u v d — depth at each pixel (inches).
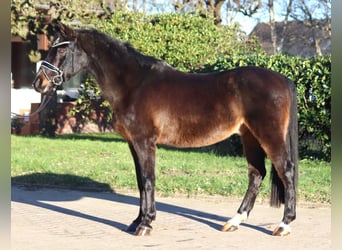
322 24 1278.3
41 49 754.2
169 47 622.2
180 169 472.1
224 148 580.7
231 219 301.7
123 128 294.5
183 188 402.6
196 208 356.5
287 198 282.5
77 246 267.4
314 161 509.0
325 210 347.9
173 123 288.4
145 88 289.4
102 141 681.6
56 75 298.4
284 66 510.3
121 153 576.4
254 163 303.3
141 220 294.5
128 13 650.8
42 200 386.6
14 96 800.9
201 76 294.7
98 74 299.1
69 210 354.9
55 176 455.2
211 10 848.3
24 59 789.9
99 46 297.0
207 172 459.5
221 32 698.8
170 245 269.7
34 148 605.6
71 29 298.7
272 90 280.4
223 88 285.9
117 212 349.1
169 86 289.9
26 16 687.7
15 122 783.1
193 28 643.5
